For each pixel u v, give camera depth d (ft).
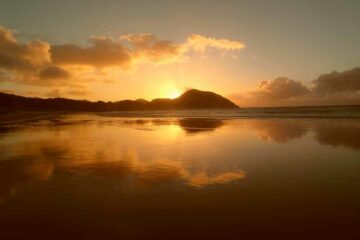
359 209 23.04
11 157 47.52
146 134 82.12
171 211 23.32
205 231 19.67
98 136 77.97
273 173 35.12
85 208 24.20
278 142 60.18
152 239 18.69
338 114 195.83
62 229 20.27
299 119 147.23
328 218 21.43
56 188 29.86
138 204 25.03
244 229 19.88
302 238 18.44
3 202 26.04
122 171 37.09
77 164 41.45
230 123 127.75
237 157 45.32
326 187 29.09
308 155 45.65
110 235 19.30
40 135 81.25
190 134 80.12
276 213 22.61
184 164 40.91
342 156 44.09
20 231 20.10
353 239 18.12
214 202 25.31
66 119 190.29
